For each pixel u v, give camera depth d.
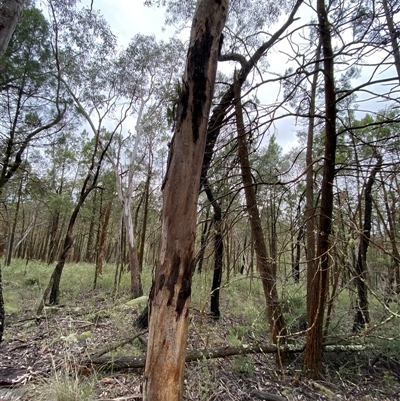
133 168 8.30
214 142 3.29
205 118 1.69
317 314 2.56
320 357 2.74
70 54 6.64
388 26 2.46
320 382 2.63
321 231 2.64
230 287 5.95
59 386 2.13
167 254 1.57
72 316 4.48
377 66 2.26
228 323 4.24
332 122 2.56
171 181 1.64
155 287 1.60
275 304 3.07
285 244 2.68
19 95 6.56
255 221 3.11
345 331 3.68
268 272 3.09
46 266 10.95
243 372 2.75
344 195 2.54
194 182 1.64
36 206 13.01
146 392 1.48
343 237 2.63
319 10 2.77
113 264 12.80
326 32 2.68
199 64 1.68
